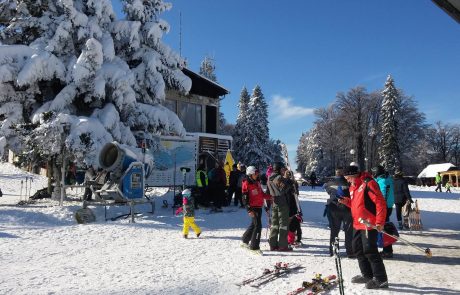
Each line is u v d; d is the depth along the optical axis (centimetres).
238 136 6006
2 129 1412
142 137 1600
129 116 1562
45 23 1494
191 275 630
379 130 6300
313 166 7806
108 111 1442
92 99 1530
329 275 636
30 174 3244
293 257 778
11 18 1577
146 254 793
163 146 1728
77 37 1491
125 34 1552
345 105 6450
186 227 975
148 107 1606
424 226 1297
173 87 1744
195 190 1567
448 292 540
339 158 7575
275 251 838
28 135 1407
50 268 670
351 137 6450
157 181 1705
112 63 1499
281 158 7075
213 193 1562
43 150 1366
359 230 591
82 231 1032
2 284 569
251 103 5959
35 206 1390
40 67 1355
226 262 728
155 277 616
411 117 6341
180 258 759
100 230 1048
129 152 1281
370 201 579
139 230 1066
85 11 1558
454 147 8469
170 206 1628
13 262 709
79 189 2309
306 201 2052
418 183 6525
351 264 719
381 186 1012
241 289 557
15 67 1371
